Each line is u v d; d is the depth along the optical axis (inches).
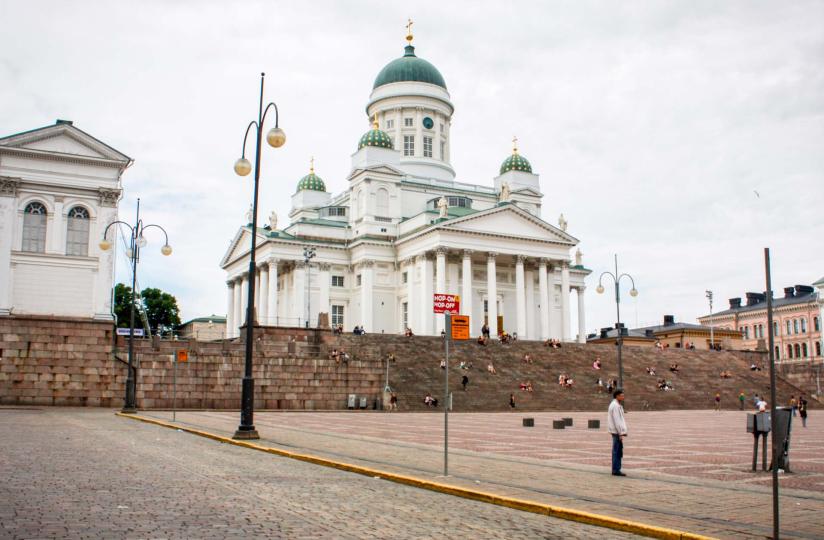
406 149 4746.6
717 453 1092.5
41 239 2485.2
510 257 4067.4
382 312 4126.5
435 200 4370.1
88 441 1077.1
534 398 2738.7
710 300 4741.6
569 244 4131.4
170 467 793.6
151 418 1664.6
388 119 4773.6
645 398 3002.0
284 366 2439.7
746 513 580.4
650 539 503.8
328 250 4227.4
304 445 1082.1
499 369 2952.8
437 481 717.3
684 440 1342.3
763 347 4013.3
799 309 5472.4
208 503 572.1
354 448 1053.8
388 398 2488.9
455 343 3107.8
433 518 550.3
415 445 1133.1
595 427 1683.1
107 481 673.0
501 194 4131.4
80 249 2522.1
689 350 3673.7
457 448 1100.5
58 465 779.4
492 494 642.8
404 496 655.1
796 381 3663.9
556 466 882.1
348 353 2738.7
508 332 4178.2
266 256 4163.4
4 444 995.3
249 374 1187.9
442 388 2662.4
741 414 2554.1
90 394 2285.9
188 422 1558.8
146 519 503.5
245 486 672.4
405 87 4763.8
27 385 2245.3
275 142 1183.6
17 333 2256.4
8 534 446.3
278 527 490.0
